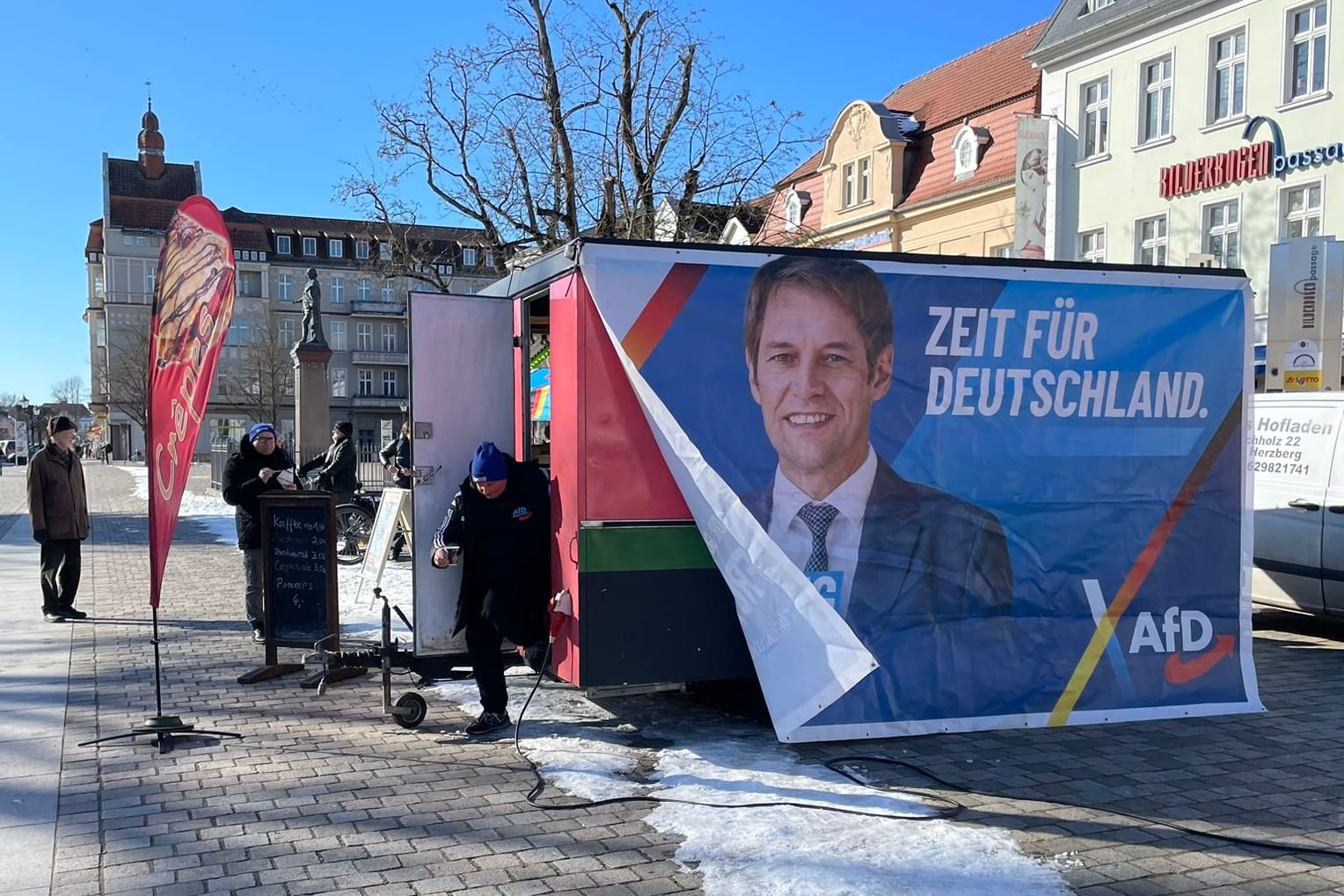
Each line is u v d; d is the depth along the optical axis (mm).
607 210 15781
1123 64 23312
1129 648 6223
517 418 6551
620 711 6316
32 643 8281
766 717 6098
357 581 11648
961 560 5953
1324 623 9680
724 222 16750
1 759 5324
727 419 5590
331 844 4215
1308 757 5508
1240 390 6547
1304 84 20047
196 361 5801
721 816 4488
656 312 5492
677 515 5547
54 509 9180
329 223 77500
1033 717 5988
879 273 5879
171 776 5070
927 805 4664
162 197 76625
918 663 5828
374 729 5922
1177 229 22188
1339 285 12430
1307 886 3896
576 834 4312
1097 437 6246
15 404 105250
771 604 5402
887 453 5852
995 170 26875
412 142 16609
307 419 22891
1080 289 6246
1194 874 3988
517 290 6504
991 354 6066
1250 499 6535
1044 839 4309
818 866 3971
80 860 4055
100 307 84000
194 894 3762
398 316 75812
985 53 30562
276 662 7211
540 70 16062
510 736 5777
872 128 30391
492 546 5688
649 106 16062
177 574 12312
